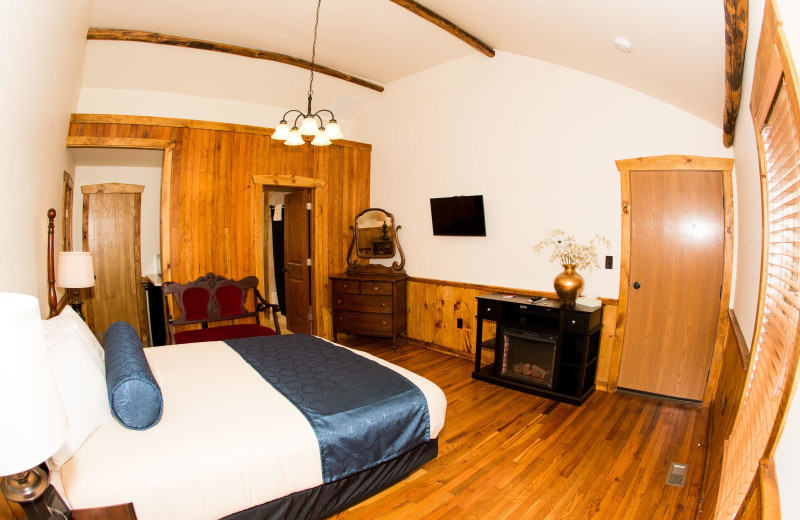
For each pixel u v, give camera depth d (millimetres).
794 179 1188
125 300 4875
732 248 3137
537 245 3984
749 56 1591
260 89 4820
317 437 1808
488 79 4273
